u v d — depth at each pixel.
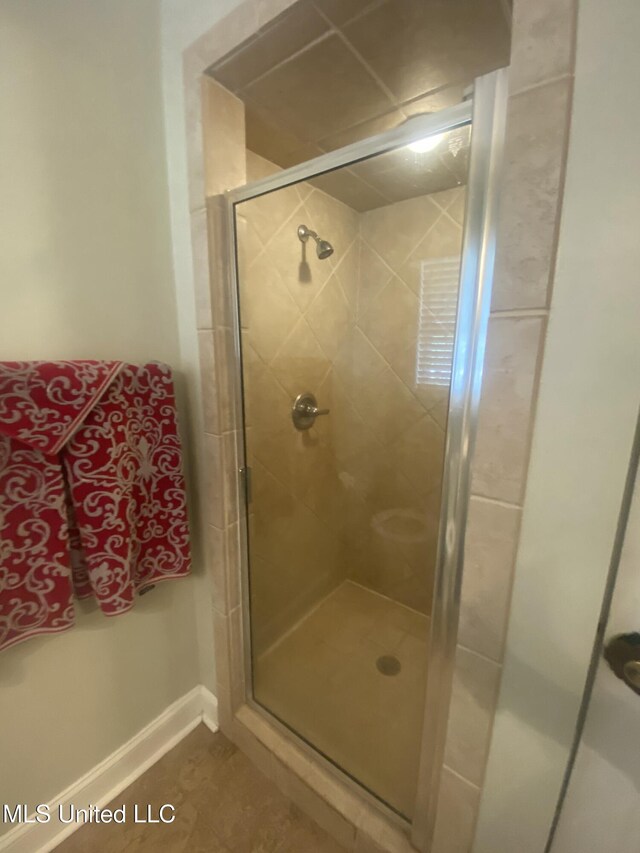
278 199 0.99
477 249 0.53
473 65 0.77
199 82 0.79
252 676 1.19
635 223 0.40
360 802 0.91
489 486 0.54
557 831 0.57
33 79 0.68
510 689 0.59
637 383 0.43
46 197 0.72
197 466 1.03
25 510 0.69
